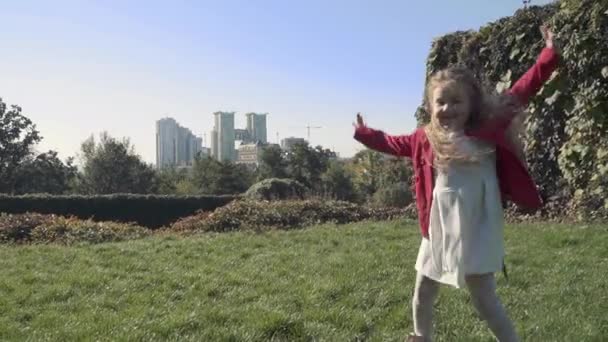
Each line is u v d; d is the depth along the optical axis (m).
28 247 11.80
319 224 15.41
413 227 12.64
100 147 59.28
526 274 7.05
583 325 4.96
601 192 5.06
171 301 6.57
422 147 3.55
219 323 5.54
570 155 5.01
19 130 66.06
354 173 40.88
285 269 8.19
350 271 7.80
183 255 9.98
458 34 13.46
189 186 58.66
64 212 29.44
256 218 15.96
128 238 14.56
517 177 3.36
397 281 7.09
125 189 58.94
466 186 3.33
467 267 3.28
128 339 5.07
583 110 4.65
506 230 10.83
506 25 11.52
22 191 66.00
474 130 3.38
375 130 3.76
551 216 12.50
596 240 9.05
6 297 6.93
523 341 4.66
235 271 8.15
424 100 3.65
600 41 4.57
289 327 5.31
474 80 3.45
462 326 5.13
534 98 4.86
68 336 5.28
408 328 5.30
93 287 7.47
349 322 5.45
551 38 3.62
